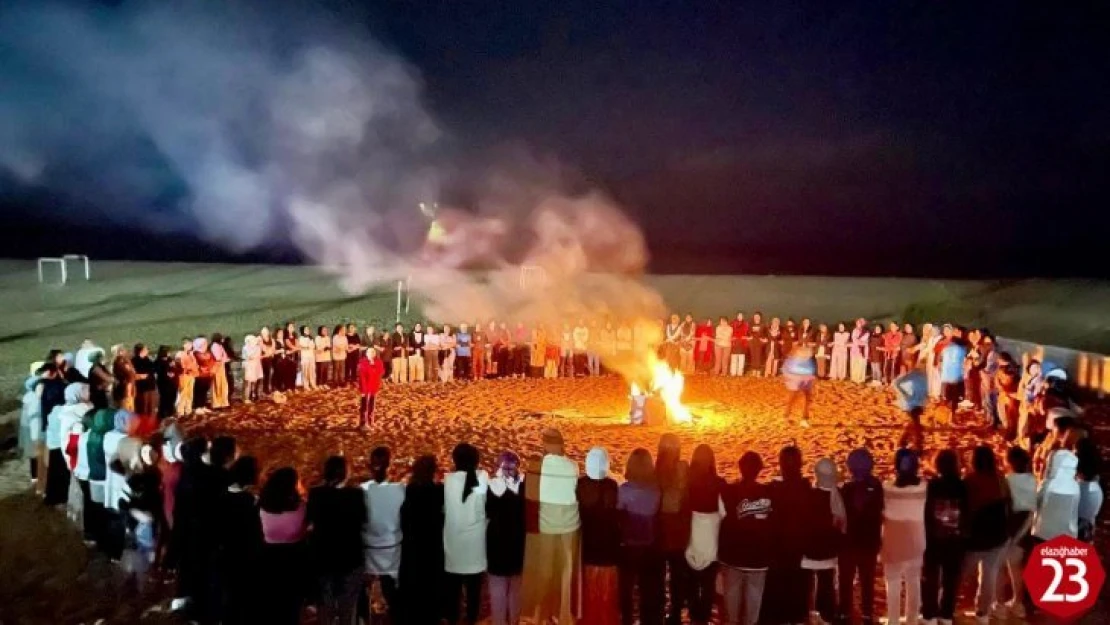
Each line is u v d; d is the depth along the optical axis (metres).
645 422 17.97
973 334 20.64
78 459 11.47
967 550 8.48
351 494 8.13
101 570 10.44
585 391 22.58
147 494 9.82
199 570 8.76
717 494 8.29
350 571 8.04
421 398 21.45
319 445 16.22
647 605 8.39
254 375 21.09
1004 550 8.59
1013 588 9.12
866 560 8.52
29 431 14.18
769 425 18.09
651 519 8.25
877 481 8.50
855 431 17.55
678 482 8.33
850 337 24.89
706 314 37.34
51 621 9.06
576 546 8.36
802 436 17.00
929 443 16.64
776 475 13.99
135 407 17.06
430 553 8.27
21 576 10.26
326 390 22.52
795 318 36.72
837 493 8.31
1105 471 14.66
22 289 40.41
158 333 30.86
